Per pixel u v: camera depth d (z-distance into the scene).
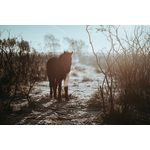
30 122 3.06
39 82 7.76
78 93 5.84
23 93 5.24
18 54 5.59
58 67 4.62
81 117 3.36
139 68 4.38
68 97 5.01
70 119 3.26
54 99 4.96
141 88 4.31
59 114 3.56
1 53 4.55
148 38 4.13
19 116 3.37
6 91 4.46
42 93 5.70
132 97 4.11
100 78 9.86
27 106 4.00
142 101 3.94
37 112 3.67
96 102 4.30
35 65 8.09
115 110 3.26
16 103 4.29
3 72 5.09
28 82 6.75
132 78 4.27
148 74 4.25
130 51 4.08
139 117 3.19
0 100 4.04
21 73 6.04
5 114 3.36
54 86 5.11
